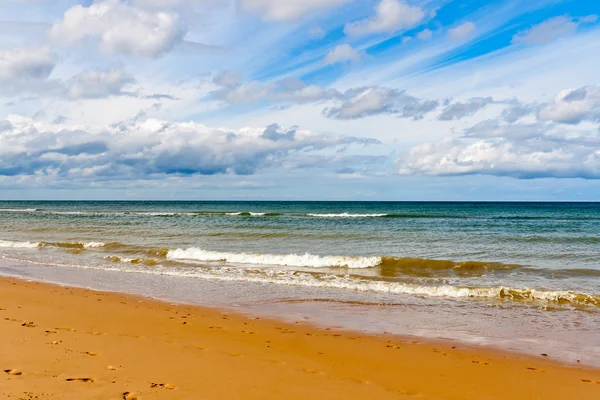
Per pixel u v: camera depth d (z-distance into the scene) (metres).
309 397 5.39
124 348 6.97
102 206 110.38
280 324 9.92
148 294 13.06
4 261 19.98
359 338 8.91
